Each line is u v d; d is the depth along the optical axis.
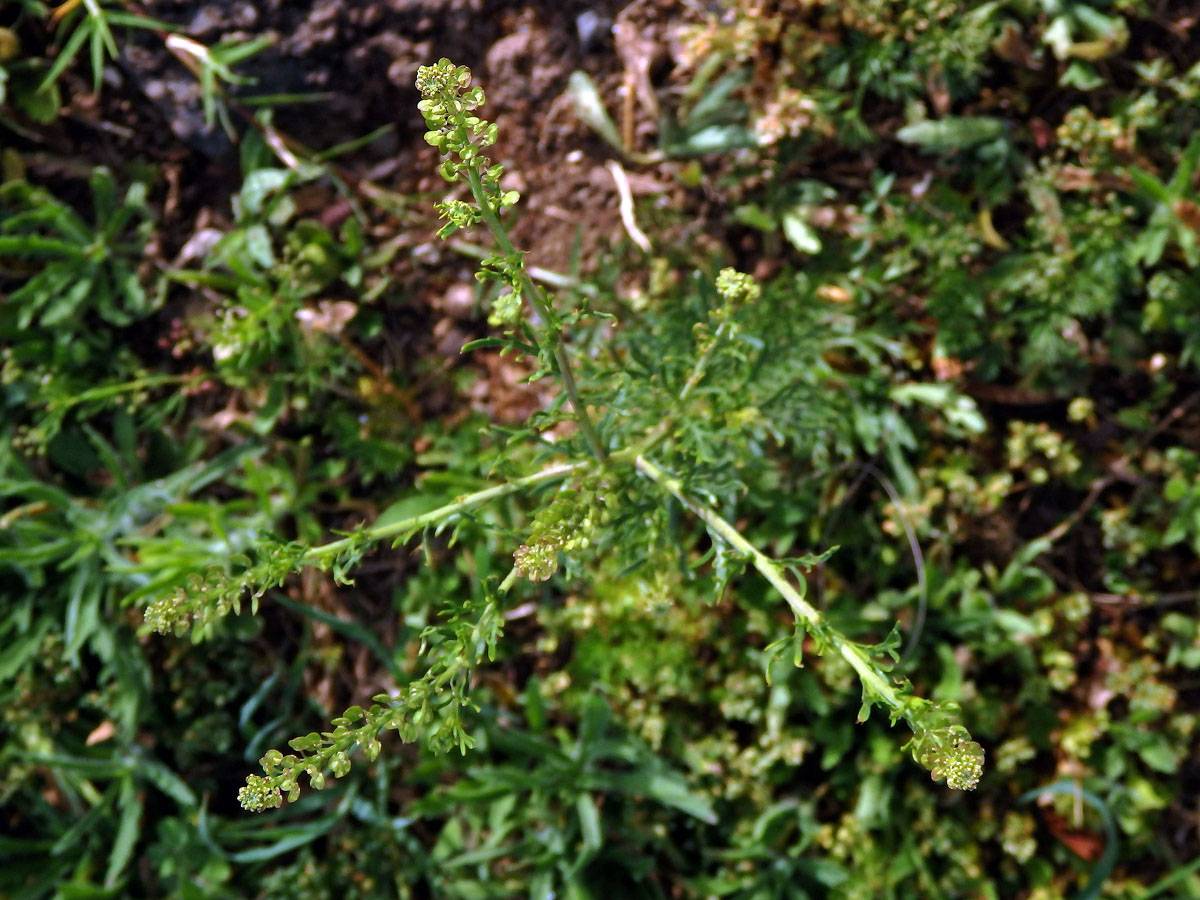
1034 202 0.27
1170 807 0.28
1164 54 0.27
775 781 0.27
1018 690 0.28
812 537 0.28
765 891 0.27
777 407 0.25
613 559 0.28
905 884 0.27
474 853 0.28
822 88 0.28
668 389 0.21
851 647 0.15
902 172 0.28
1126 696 0.28
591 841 0.27
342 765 0.15
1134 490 0.28
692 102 0.28
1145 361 0.27
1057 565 0.28
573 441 0.20
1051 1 0.27
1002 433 0.28
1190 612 0.28
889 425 0.28
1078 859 0.27
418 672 0.28
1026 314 0.27
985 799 0.27
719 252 0.28
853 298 0.28
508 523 0.28
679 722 0.28
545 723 0.28
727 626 0.28
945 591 0.27
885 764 0.26
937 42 0.27
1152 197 0.27
